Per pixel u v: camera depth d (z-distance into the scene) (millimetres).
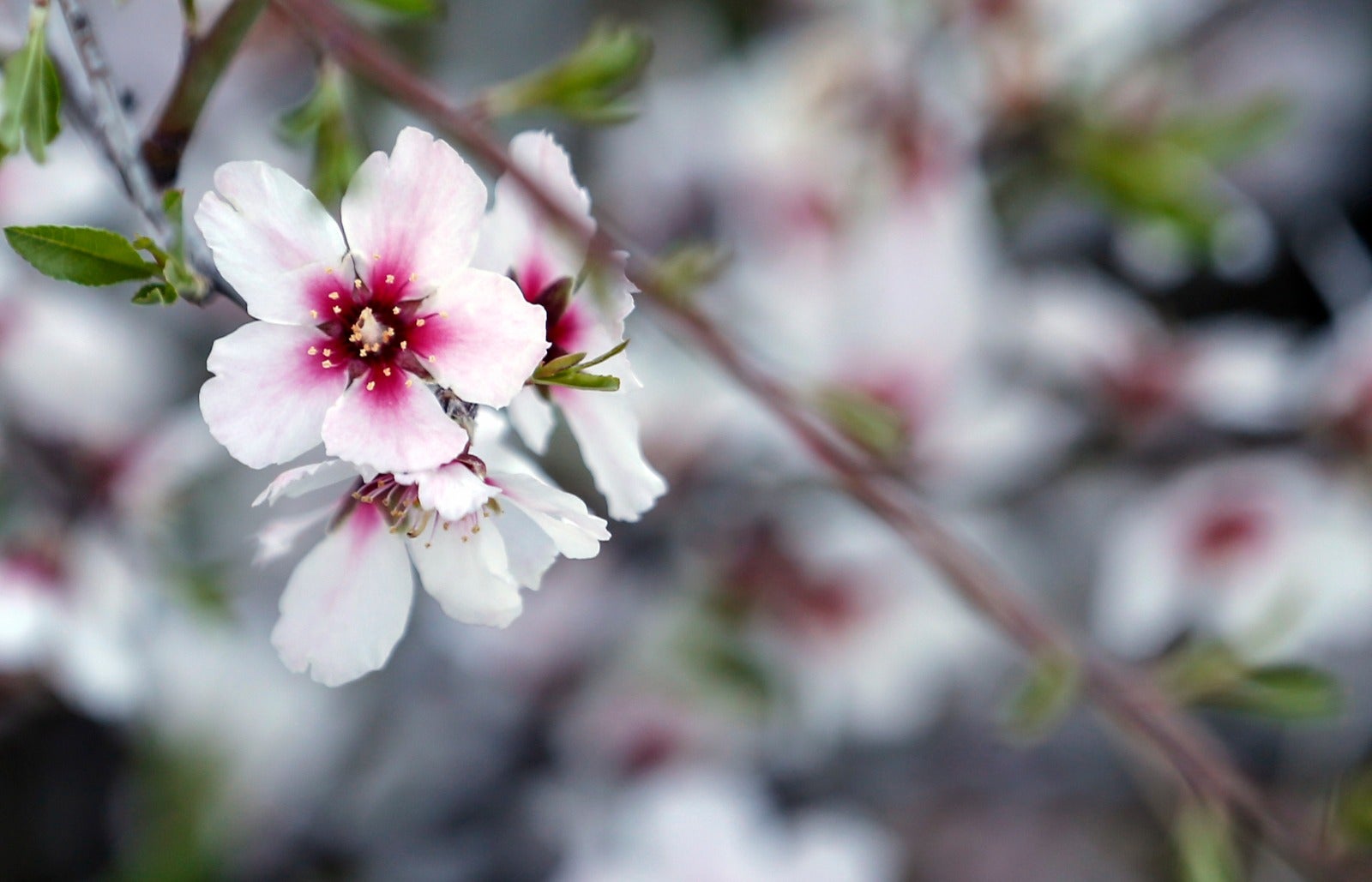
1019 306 933
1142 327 917
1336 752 970
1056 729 1037
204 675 888
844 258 905
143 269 588
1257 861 878
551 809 959
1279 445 886
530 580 602
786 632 915
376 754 970
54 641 732
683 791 914
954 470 906
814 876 897
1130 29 907
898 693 920
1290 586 850
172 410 847
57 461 775
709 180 971
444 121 636
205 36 613
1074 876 1012
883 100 923
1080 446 933
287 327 590
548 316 604
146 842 888
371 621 600
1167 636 929
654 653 937
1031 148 915
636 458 604
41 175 719
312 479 589
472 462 592
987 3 905
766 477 885
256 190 590
